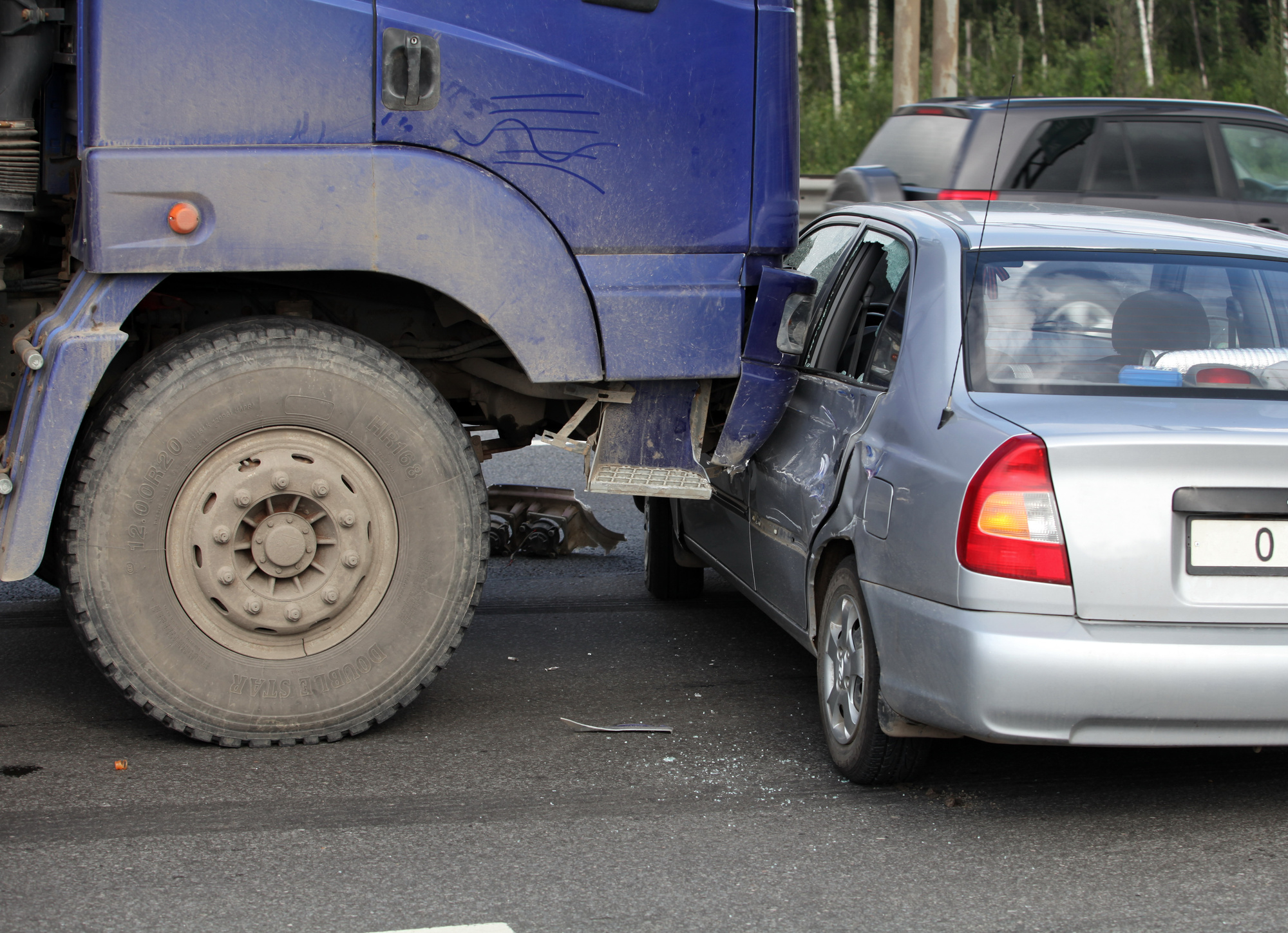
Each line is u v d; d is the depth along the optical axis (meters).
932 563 3.44
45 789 3.79
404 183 4.08
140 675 4.04
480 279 4.18
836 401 4.35
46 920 2.99
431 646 4.27
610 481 4.43
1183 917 3.06
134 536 4.01
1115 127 10.05
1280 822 3.63
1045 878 3.27
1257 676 3.23
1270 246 4.32
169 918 3.01
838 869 3.32
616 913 3.06
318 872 3.27
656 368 4.35
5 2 4.02
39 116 4.32
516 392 4.84
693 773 4.01
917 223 4.43
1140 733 3.27
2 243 4.12
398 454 4.19
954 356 3.79
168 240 3.95
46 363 3.92
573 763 4.09
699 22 4.29
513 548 7.09
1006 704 3.26
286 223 4.02
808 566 4.20
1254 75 38.16
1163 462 3.28
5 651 5.22
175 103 3.94
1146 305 3.95
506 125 4.16
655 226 4.31
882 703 3.68
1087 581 3.26
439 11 4.11
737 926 3.01
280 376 4.07
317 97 4.03
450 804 3.73
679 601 6.28
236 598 4.09
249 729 4.14
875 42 43.06
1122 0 37.28
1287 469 3.29
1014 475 3.30
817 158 31.91
